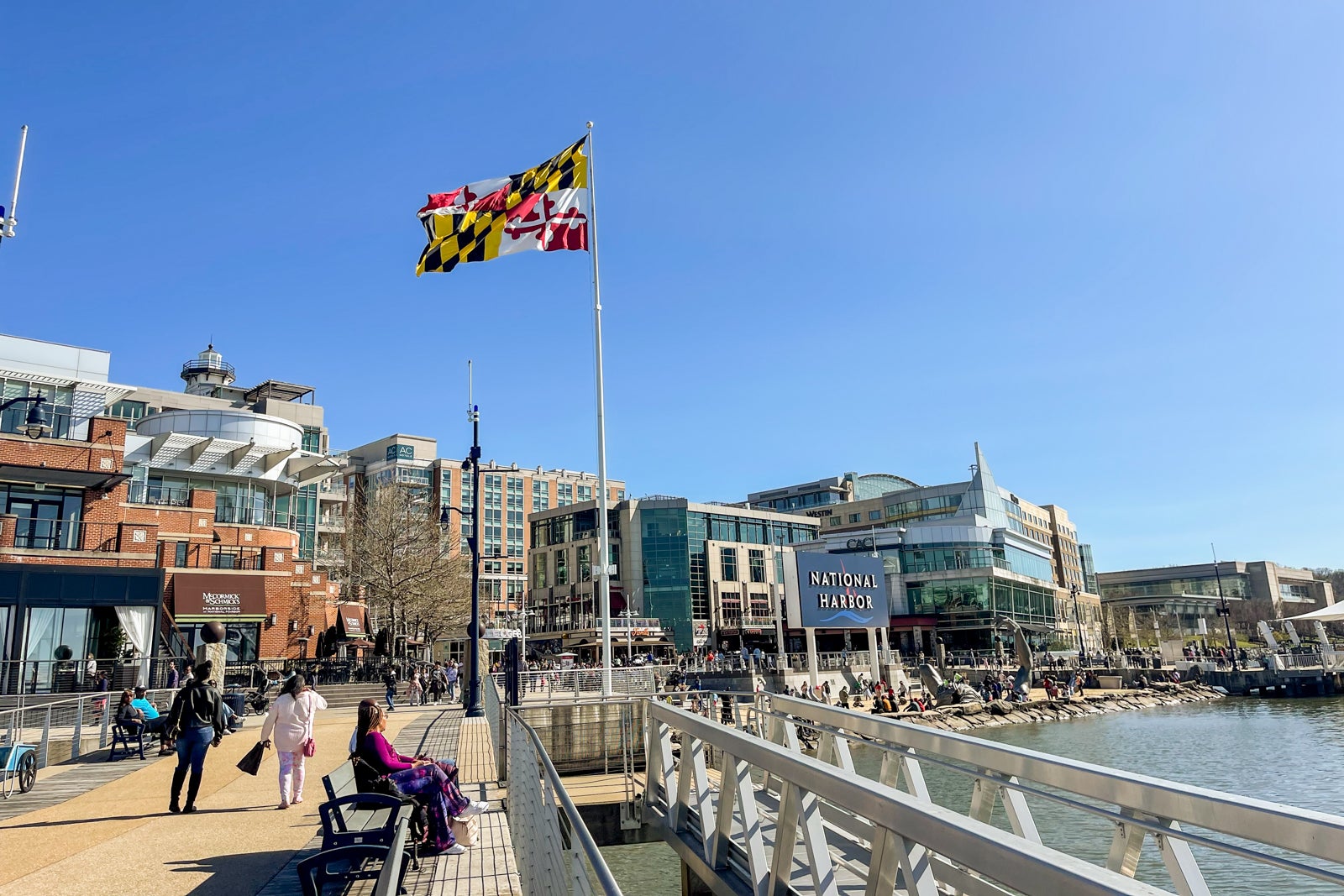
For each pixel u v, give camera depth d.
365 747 9.29
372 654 61.09
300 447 58.19
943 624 99.69
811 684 54.12
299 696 11.80
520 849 8.45
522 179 23.06
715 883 8.30
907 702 53.91
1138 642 137.50
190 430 53.88
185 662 36.31
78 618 33.81
